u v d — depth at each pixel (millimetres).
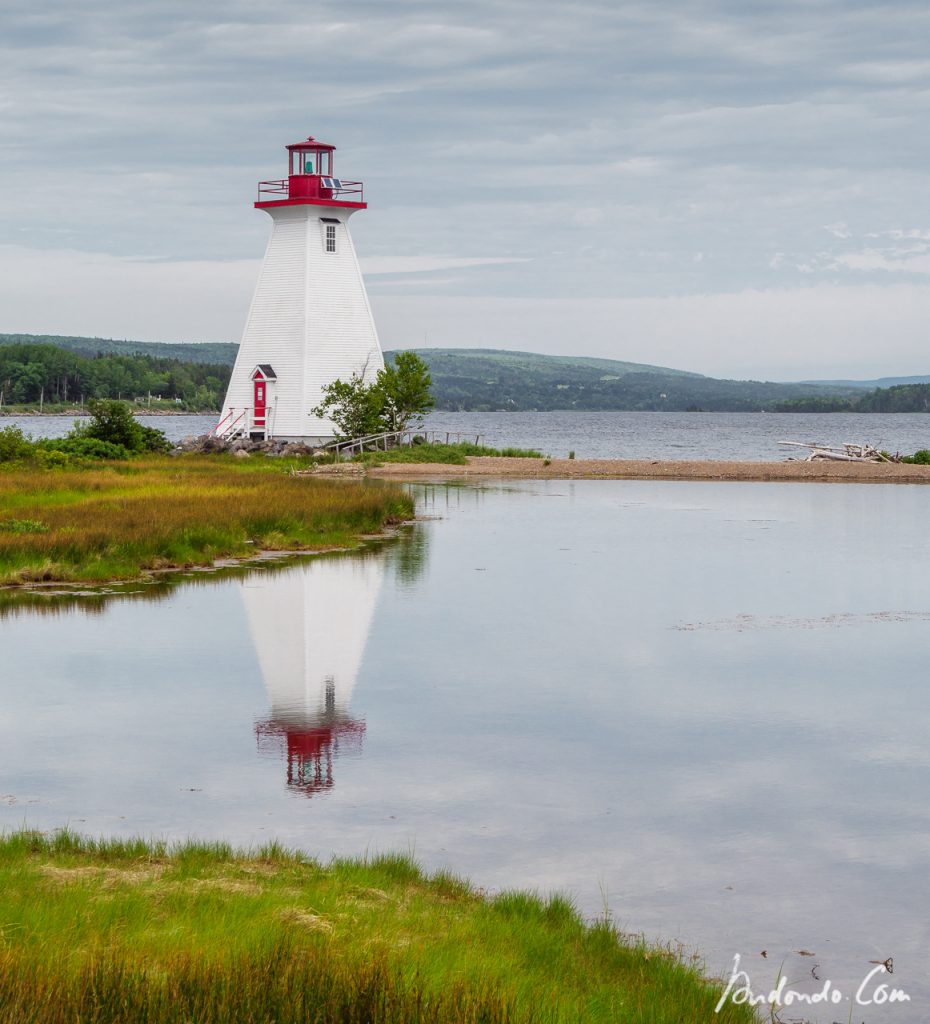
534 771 17688
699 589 32812
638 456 115188
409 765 17906
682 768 17875
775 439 163625
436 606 30031
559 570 36000
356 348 83688
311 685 22312
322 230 82438
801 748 18859
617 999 10680
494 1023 9703
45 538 35281
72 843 14250
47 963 10102
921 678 23109
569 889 13734
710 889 13781
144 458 74625
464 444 90750
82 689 21859
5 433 65688
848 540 43438
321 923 11508
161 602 30156
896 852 14867
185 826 15398
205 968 10062
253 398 83625
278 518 42375
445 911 12422
